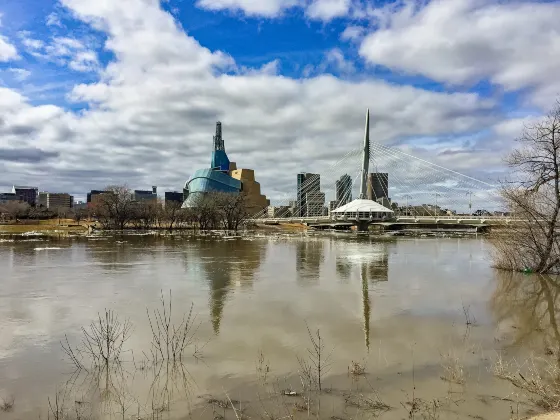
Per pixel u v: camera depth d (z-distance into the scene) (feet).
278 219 558.15
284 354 46.57
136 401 35.17
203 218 403.75
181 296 79.15
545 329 56.59
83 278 100.94
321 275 108.06
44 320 61.16
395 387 37.58
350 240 281.74
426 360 44.60
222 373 41.09
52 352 47.21
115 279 99.50
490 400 34.68
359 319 62.13
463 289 86.84
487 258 155.12
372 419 31.73
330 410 33.24
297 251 184.55
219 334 54.24
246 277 103.76
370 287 89.66
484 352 47.19
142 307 69.92
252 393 36.55
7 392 36.99
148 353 46.78
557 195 98.17
